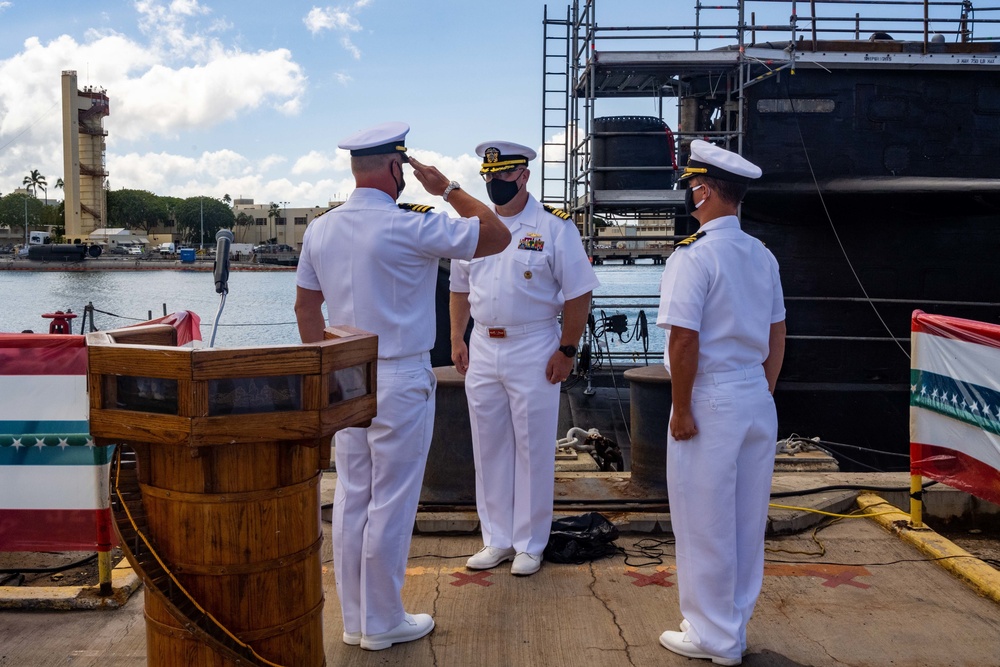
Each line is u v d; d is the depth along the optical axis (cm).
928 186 844
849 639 354
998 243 944
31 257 10644
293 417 223
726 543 329
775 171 967
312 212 15150
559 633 362
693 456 330
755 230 988
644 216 1303
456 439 511
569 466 644
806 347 976
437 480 514
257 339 2178
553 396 434
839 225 958
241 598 230
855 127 960
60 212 16675
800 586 412
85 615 379
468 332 880
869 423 959
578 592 407
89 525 393
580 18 1193
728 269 324
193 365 211
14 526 397
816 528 500
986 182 814
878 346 965
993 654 340
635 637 357
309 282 349
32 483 394
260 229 15600
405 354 331
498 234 326
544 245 429
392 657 339
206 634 223
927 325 466
